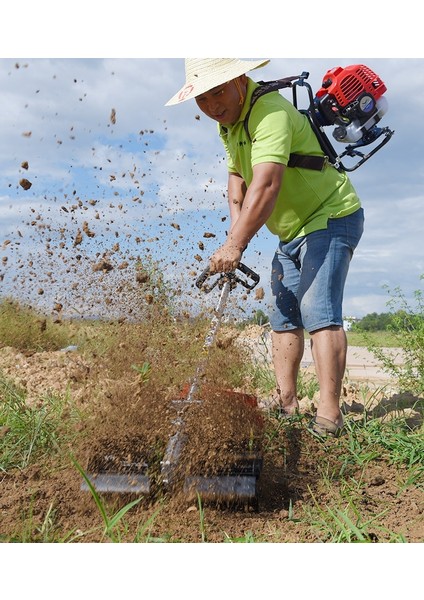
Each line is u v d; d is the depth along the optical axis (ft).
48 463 13.07
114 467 10.97
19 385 19.04
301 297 15.30
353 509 10.56
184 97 13.43
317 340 15.11
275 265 16.61
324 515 10.77
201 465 10.95
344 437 14.94
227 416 11.23
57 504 11.05
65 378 20.06
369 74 15.44
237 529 10.24
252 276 12.51
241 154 14.56
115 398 12.02
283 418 15.61
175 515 10.55
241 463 11.02
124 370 13.65
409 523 10.50
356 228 15.49
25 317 27.22
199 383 11.82
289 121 13.97
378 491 12.06
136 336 14.02
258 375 19.19
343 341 15.06
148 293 14.53
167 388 12.26
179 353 13.33
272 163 13.30
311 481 12.55
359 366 26.68
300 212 15.35
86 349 21.27
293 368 16.75
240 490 10.80
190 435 11.12
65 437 13.73
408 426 15.98
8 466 13.05
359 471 13.14
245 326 17.19
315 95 15.74
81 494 11.00
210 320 13.65
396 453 13.87
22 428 14.34
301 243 15.56
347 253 15.30
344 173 15.81
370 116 15.38
